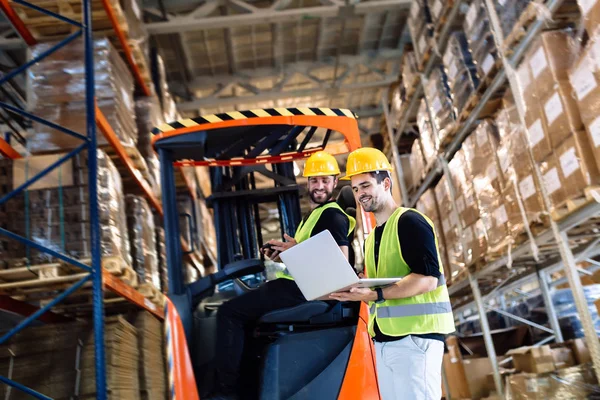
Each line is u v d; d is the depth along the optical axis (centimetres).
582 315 454
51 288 436
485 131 597
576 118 426
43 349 391
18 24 527
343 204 398
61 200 422
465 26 628
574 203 433
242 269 404
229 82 1138
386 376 273
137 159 573
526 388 510
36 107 493
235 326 372
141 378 450
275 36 1048
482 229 624
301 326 381
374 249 294
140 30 672
